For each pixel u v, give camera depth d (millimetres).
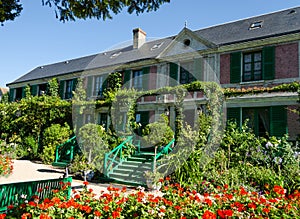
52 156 13211
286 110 11047
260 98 11578
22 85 23078
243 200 4270
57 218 3617
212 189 6559
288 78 11500
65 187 5070
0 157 10023
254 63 12766
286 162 8000
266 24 13672
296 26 11969
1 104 17812
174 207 3926
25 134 15945
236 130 9938
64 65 23062
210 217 3225
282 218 3555
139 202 4102
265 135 11703
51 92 19938
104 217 3861
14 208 3893
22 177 9078
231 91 11602
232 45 13039
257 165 8289
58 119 15273
